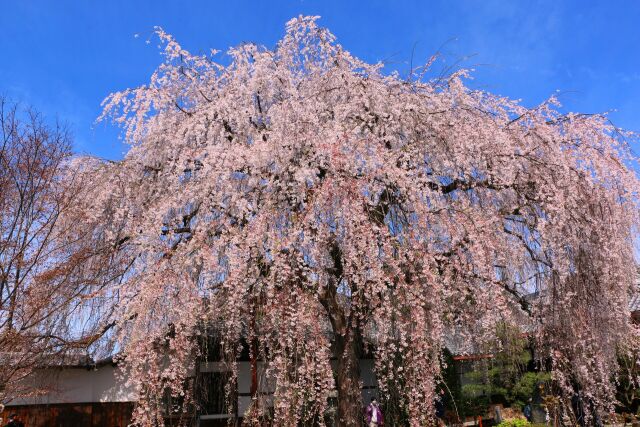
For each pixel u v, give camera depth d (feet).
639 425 28.58
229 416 26.89
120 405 32.30
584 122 25.00
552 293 22.56
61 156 29.09
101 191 24.47
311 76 25.94
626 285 22.88
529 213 23.41
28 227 26.96
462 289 21.04
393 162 20.71
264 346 22.74
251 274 20.70
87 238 25.34
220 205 21.26
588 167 23.53
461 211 20.98
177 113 26.32
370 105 23.75
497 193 23.99
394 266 18.75
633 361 25.30
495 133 22.95
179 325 20.16
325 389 20.03
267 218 20.10
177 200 21.74
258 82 24.27
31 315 24.30
